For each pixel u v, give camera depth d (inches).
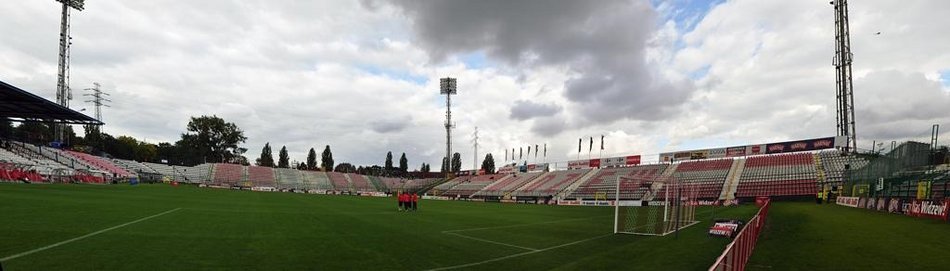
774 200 2096.5
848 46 2066.9
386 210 1414.9
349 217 1068.5
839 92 2108.8
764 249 566.6
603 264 502.6
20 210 772.0
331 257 508.4
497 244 679.7
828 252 541.6
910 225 811.4
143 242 542.0
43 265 394.3
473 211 1555.1
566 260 549.3
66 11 2556.6
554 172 3570.4
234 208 1179.3
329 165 6087.6
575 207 2030.0
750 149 2504.9
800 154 2448.3
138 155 5246.1
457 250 604.1
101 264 412.2
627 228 940.6
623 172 3122.5
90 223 679.1
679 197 1035.3
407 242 658.8
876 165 1370.6
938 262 483.5
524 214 1444.4
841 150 2197.3
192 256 473.1
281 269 435.5
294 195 2518.5
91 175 2267.5
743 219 1122.0
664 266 490.9
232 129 5329.7
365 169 6865.2
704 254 566.6
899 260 493.0
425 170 6943.9
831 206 1530.5
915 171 1298.0
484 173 4188.0
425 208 1662.2
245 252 512.7
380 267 468.8
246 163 5718.5
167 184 3026.6
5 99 1256.8
